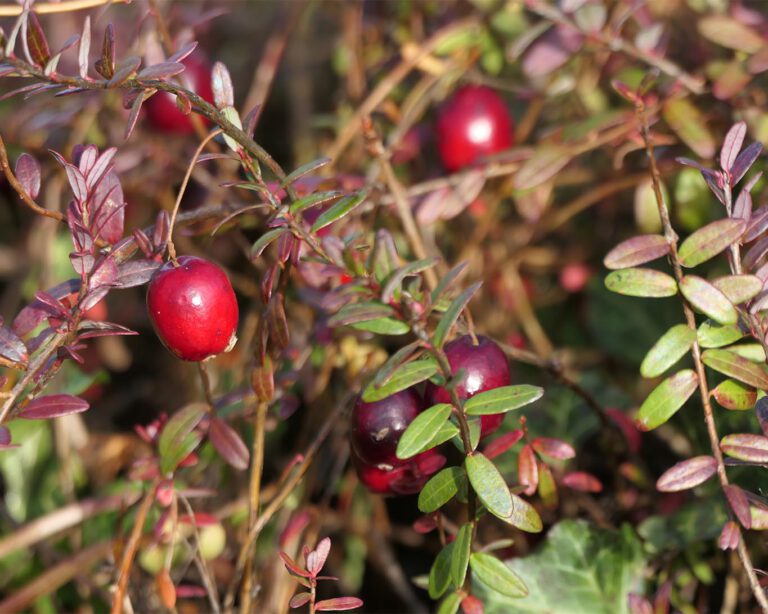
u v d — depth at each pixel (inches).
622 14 15.9
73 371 17.8
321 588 16.9
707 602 15.2
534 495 15.3
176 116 16.9
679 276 12.5
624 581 14.6
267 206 12.8
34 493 17.4
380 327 12.0
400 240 16.6
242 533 15.8
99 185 12.6
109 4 13.4
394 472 13.1
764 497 13.9
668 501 15.1
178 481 15.4
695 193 15.6
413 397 12.6
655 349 12.5
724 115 15.4
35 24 12.3
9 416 12.3
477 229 17.2
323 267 14.1
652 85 15.1
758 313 12.7
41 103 17.5
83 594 16.0
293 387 17.6
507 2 17.1
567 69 17.1
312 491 16.1
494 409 12.0
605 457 16.1
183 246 17.0
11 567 16.4
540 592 14.6
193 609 15.5
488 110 16.6
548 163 15.2
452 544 12.5
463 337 12.7
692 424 15.1
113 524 16.3
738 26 15.1
